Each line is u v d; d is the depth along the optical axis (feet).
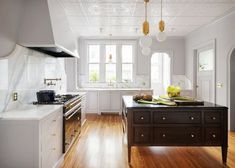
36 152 7.52
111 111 22.62
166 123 10.10
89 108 22.74
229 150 11.95
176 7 14.03
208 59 19.17
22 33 9.69
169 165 9.94
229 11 14.80
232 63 15.33
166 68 27.25
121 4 13.48
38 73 12.42
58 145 9.92
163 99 12.13
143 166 9.80
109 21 17.42
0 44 8.37
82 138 14.24
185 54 24.13
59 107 9.96
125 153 11.49
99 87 24.44
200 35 20.10
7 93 8.93
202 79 20.44
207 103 11.14
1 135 7.54
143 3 13.28
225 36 15.85
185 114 10.10
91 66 24.72
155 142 10.13
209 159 10.70
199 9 14.38
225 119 10.14
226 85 15.78
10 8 8.91
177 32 21.93
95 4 13.47
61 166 9.82
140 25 18.72
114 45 24.56
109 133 15.47
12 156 7.55
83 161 10.40
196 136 10.15
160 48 24.21
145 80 24.29
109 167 9.71
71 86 22.50
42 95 11.19
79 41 24.04
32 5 9.75
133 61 24.61
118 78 24.62
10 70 9.17
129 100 12.57
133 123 10.11
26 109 9.14
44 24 9.69
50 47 11.13
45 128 8.14
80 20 17.10
